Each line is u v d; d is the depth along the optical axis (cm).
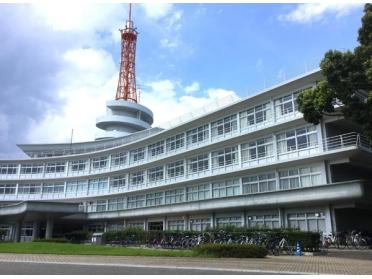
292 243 2352
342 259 1830
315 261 1709
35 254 1981
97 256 1881
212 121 4134
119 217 5012
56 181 6103
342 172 3159
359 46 1988
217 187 3991
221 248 1872
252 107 3703
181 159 4500
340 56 1984
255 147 3625
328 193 2780
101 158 5809
